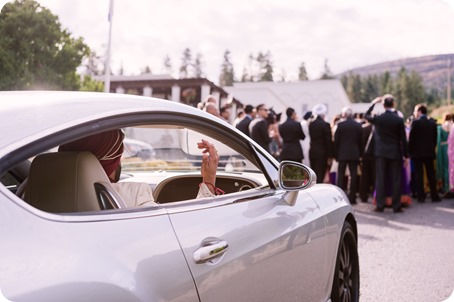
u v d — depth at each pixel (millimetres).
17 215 1399
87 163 1820
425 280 4738
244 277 2062
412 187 12008
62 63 15891
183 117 2150
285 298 2420
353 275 3617
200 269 1820
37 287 1303
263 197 2512
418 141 10812
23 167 2135
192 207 2002
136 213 1751
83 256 1460
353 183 10328
